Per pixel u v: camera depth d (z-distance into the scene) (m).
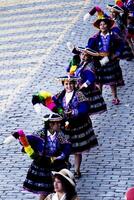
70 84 17.73
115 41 21.83
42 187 16.25
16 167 19.06
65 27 30.69
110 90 23.66
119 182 17.81
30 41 29.33
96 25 21.94
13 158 19.56
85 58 19.77
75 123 17.77
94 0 34.19
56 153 16.08
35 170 16.30
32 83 24.89
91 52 19.80
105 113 21.84
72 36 29.42
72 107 17.69
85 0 34.38
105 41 21.70
